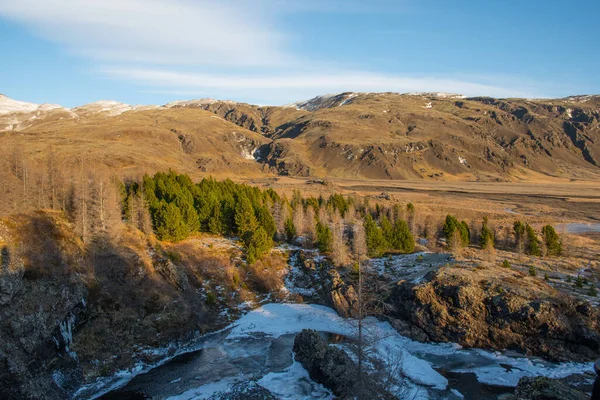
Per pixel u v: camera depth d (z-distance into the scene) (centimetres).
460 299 5316
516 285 5534
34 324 4175
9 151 8138
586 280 6562
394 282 6694
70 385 4256
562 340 4788
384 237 9125
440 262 7619
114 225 7100
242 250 8519
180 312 5703
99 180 7700
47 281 4744
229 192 11969
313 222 10131
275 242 9462
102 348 4794
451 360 4766
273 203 11838
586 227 14550
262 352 5150
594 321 4866
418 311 5509
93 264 5744
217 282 7188
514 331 4981
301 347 4906
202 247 8306
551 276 6819
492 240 9488
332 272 7300
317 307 6738
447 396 3934
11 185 6894
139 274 5991
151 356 4941
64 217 7119
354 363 4356
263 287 7369
